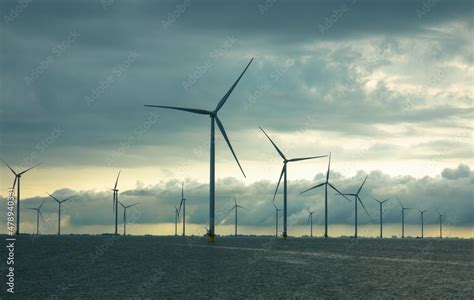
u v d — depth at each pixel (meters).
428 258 110.06
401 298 50.28
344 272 74.88
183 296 50.69
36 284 60.12
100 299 49.12
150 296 50.72
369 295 51.84
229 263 89.56
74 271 75.31
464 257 115.19
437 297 51.12
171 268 79.50
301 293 52.78
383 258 108.06
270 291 54.00
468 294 53.22
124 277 66.88
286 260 98.38
